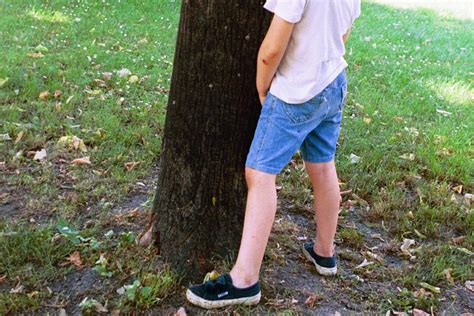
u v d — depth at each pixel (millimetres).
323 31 2268
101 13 7434
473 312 2725
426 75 6355
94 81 5090
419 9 10828
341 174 3984
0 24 6336
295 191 3691
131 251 2865
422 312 2650
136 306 2520
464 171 4207
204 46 2533
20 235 2912
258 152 2406
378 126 4840
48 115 4352
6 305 2479
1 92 4660
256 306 2592
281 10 2146
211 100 2604
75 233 2904
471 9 11297
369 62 6621
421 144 4547
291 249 3070
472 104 5625
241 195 2795
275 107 2352
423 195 3793
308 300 2652
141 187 3604
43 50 5684
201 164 2709
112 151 3961
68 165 3766
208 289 2521
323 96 2338
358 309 2662
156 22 7387
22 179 3537
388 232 3391
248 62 2547
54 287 2633
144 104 4785
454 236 3424
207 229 2789
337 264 2996
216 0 2455
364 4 10672
